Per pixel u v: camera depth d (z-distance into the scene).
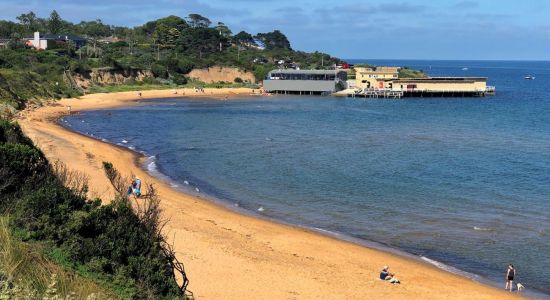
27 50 159.50
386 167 58.16
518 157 65.31
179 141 74.50
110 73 160.50
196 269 26.94
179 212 37.06
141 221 21.59
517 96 169.75
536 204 43.38
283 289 25.72
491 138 82.12
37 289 12.93
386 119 107.25
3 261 13.32
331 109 126.31
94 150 59.72
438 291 26.92
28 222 18.38
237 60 199.62
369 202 43.59
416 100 154.62
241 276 26.80
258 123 97.50
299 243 33.06
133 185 39.03
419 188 48.59
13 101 97.75
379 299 25.48
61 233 17.98
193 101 140.88
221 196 44.69
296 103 141.00
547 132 89.75
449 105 139.50
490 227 37.22
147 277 17.64
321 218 39.19
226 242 31.69
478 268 30.25
